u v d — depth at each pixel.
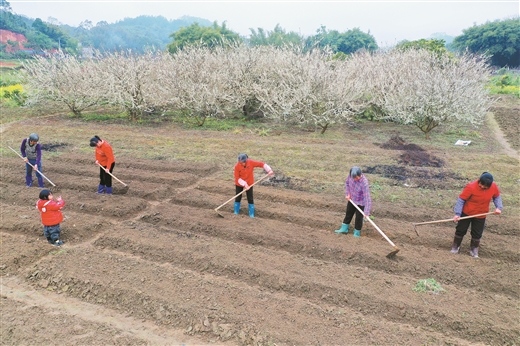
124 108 20.89
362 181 7.76
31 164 10.88
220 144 15.67
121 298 6.12
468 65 18.17
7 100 26.27
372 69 21.03
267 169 8.84
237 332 5.42
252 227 8.53
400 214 9.36
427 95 16.19
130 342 5.31
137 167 13.08
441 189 11.12
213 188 11.13
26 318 5.73
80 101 21.22
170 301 5.95
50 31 94.88
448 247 8.05
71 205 9.55
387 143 16.00
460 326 5.58
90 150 14.95
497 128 19.11
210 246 7.64
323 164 13.26
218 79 19.33
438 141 16.56
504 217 9.23
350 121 20.58
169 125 19.58
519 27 51.47
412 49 24.56
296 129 18.80
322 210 9.67
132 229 8.33
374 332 5.44
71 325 5.60
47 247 7.52
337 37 61.44
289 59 19.83
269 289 6.50
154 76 20.92
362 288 6.33
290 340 5.24
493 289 6.62
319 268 6.95
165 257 7.33
